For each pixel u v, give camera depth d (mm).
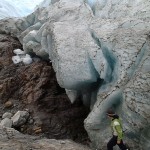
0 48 16172
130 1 12492
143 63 9391
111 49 10422
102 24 11789
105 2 13953
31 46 15258
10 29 18000
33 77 14102
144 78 9172
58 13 14172
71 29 12102
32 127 12141
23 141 10078
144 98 9008
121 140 8961
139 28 10523
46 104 13156
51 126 12203
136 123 9180
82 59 10828
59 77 11328
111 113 8961
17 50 16266
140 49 9727
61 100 13258
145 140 9250
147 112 8914
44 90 13539
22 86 14180
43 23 15781
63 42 11438
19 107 13281
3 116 12719
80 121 12430
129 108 9188
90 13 13211
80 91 11953
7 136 10391
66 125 12266
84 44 11164
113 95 9734
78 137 11828
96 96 11461
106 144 9875
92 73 10781
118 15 12250
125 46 10109
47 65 14859
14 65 15383
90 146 10562
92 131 10281
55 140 10477
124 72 9758
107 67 10570
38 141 10211
